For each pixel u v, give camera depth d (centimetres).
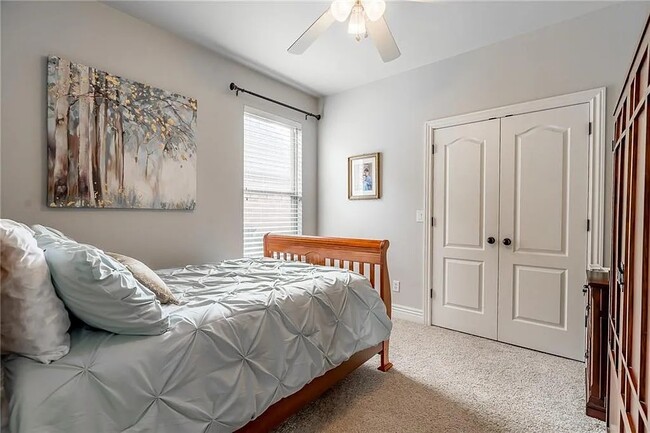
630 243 108
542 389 201
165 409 108
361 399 191
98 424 95
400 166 338
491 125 281
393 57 214
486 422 170
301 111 379
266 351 144
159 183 252
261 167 346
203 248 286
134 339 109
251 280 197
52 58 199
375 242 231
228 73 305
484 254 286
